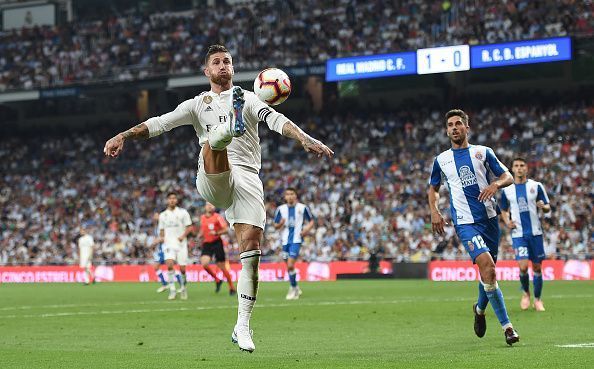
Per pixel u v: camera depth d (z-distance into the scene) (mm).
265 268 82688
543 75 97875
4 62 113812
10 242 101125
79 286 75062
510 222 37594
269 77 19484
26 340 26719
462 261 75875
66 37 114125
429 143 97438
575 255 76062
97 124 118125
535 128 93438
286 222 51250
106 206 102750
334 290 58812
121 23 114062
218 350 23062
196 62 104438
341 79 91062
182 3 116438
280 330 29375
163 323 33125
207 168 18766
